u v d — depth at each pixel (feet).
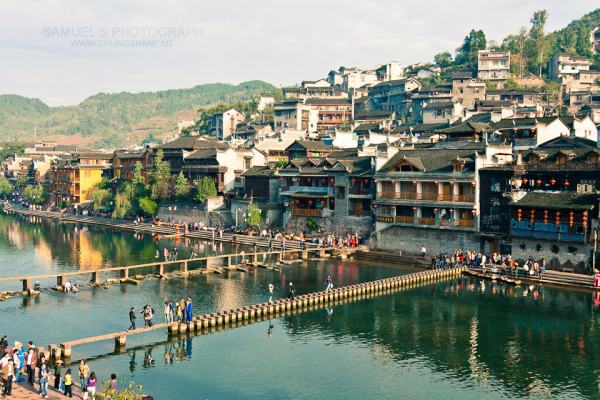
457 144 380.99
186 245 366.63
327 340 183.21
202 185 433.07
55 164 647.56
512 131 362.74
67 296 232.73
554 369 159.94
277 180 407.23
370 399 141.18
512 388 148.25
